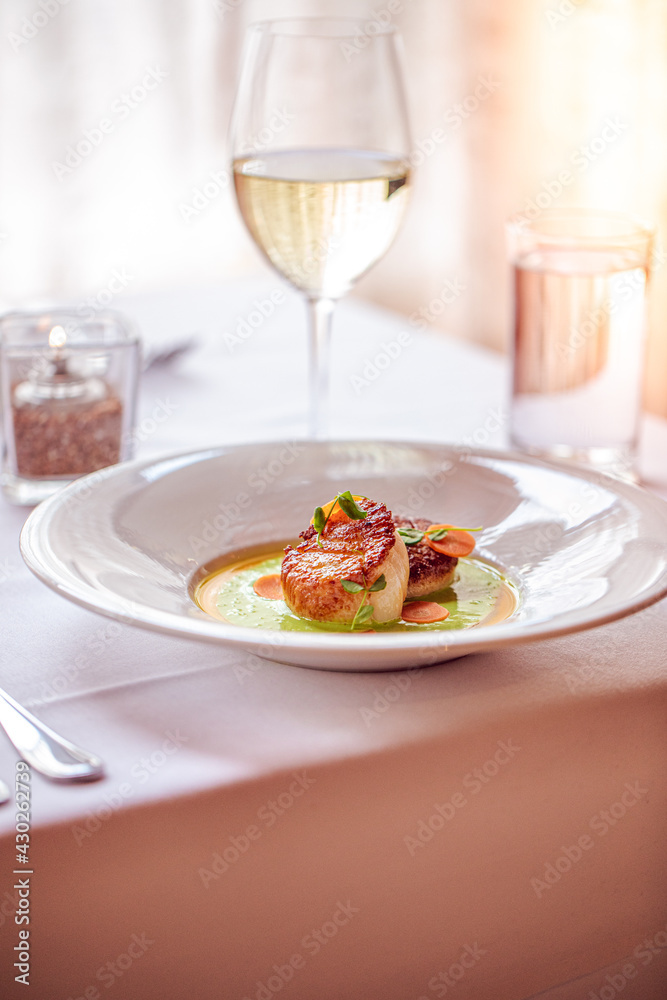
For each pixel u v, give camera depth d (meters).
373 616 0.65
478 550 0.70
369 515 0.67
